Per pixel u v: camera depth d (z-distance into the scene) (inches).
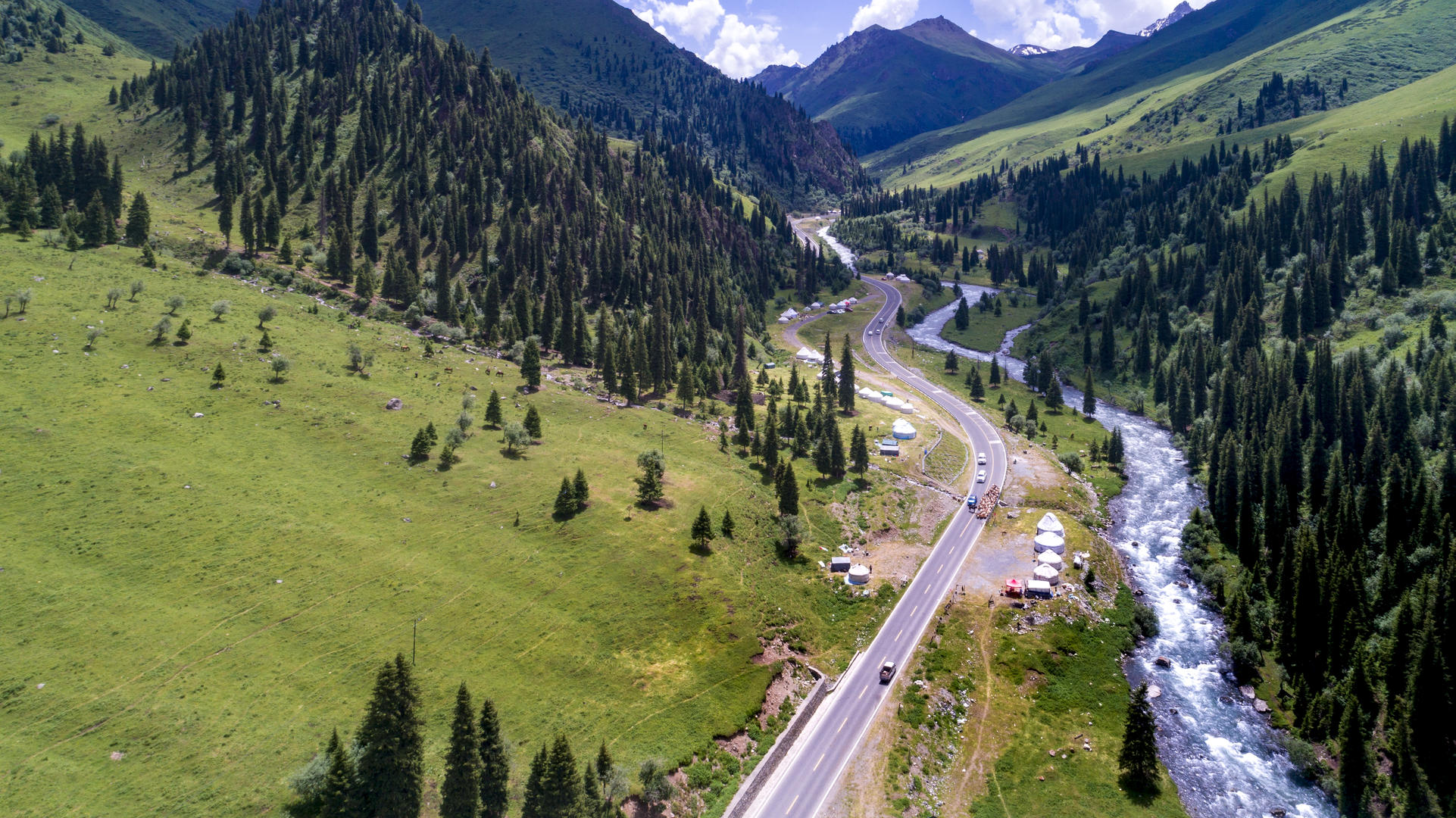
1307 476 5344.5
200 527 3846.0
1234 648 4109.3
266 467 4515.3
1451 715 3216.0
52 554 3447.3
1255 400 6609.3
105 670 2960.1
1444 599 3528.5
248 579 3607.3
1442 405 5625.0
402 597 3713.1
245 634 3297.2
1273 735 3619.6
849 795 3213.6
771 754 3346.5
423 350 7003.0
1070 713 3764.8
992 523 5575.8
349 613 3545.8
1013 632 4261.8
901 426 7150.6
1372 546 4441.4
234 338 5974.4
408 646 3427.7
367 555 3954.2
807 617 4313.5
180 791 2571.4
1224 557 5142.7
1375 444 4827.8
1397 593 3986.2
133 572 3474.4
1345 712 3292.3
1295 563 4074.8
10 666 2881.4
